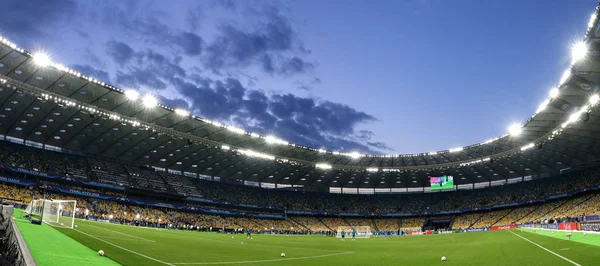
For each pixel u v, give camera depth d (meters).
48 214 34.94
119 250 22.28
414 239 63.84
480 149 85.25
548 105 57.50
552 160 89.69
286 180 106.62
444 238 62.12
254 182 104.06
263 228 92.75
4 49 41.94
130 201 75.62
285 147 82.12
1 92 51.56
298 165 93.56
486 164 96.06
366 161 94.81
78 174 71.38
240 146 79.62
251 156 85.31
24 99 54.16
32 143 70.75
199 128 68.94
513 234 57.00
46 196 64.25
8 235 17.08
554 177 96.50
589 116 58.44
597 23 36.47
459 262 23.59
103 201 72.19
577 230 48.56
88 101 55.41
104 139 71.44
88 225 40.03
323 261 25.55
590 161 86.56
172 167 88.94
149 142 74.06
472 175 106.81
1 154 64.50
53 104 56.19
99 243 24.39
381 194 116.25
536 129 69.75
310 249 36.97
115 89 52.22
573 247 28.50
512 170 100.38
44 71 46.81
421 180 111.88
